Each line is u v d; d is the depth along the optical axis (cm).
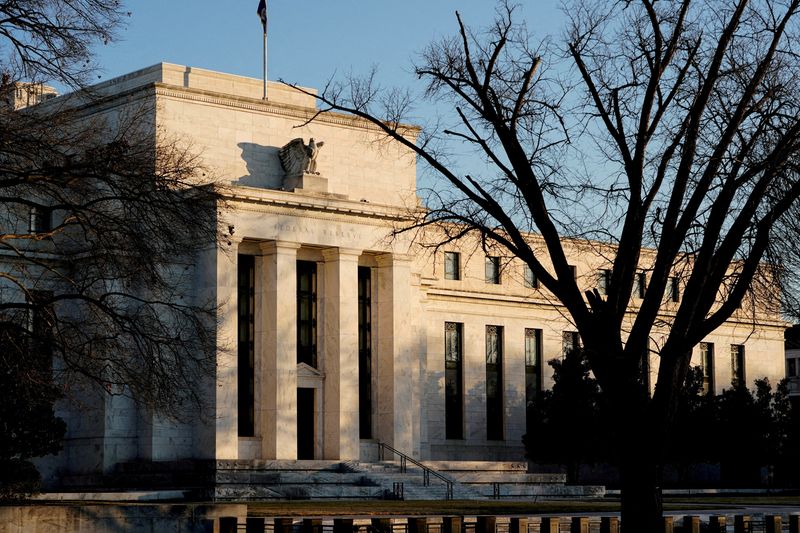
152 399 4578
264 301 8662
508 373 10900
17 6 4212
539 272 3531
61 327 5406
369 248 9050
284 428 8488
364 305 9319
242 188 8388
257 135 8888
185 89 8506
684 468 10812
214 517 3762
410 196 9562
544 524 3734
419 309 9638
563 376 10119
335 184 9238
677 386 3450
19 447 6406
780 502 7319
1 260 7375
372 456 9094
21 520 3528
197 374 4991
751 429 10869
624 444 3441
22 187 4781
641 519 3400
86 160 4547
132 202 4469
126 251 4531
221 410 8219
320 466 8431
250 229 8488
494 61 3550
